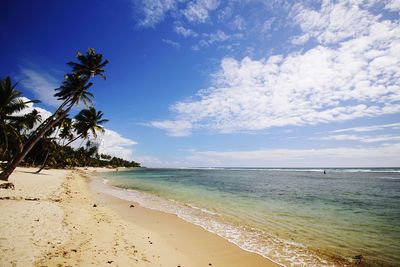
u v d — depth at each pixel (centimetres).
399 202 2062
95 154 13275
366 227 1205
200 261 762
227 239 988
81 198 1812
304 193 2645
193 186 3394
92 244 757
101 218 1172
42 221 898
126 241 862
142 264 670
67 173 4938
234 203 1878
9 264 538
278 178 5812
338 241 980
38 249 642
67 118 3769
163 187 3219
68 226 900
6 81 2322
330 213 1548
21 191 1600
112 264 626
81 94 2577
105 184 3588
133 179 5006
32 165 5638
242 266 736
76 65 2544
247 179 5362
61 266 566
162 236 1002
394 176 6975
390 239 1009
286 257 810
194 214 1451
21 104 2428
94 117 3441
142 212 1484
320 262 771
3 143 2889
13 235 714
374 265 748
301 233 1085
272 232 1095
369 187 3500
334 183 4234
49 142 4050
